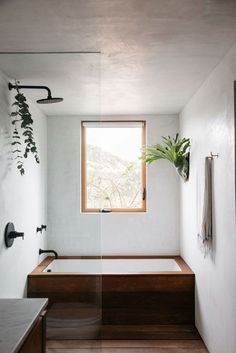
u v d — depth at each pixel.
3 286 2.60
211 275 2.99
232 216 2.39
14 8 1.87
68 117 2.69
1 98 2.60
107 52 2.52
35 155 2.70
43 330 1.72
